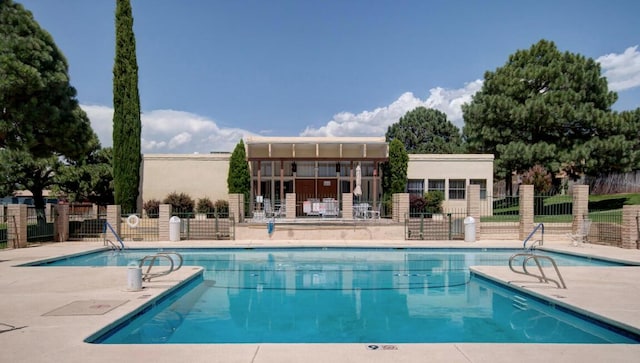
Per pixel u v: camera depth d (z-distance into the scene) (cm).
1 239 1708
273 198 2503
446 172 2750
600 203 2870
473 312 802
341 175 2636
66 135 1922
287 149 2566
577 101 2566
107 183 3186
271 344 525
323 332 684
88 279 955
